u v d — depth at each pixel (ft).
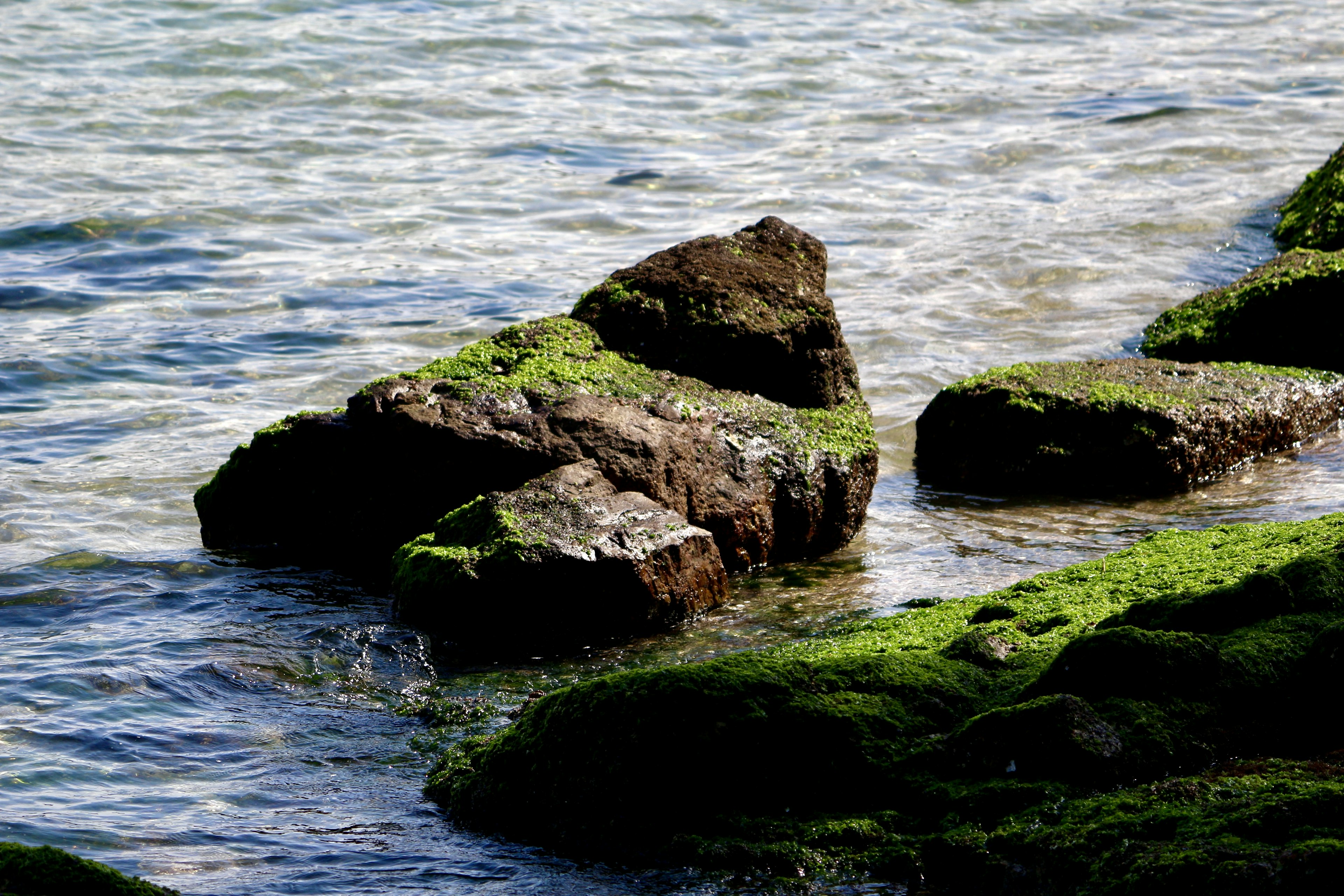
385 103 136.15
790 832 31.86
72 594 52.34
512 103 138.10
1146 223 104.88
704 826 32.30
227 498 58.34
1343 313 75.46
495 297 92.63
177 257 98.32
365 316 88.99
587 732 33.37
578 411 55.88
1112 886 27.27
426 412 55.67
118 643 47.39
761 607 51.90
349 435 56.59
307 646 47.78
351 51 149.79
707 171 120.98
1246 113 133.90
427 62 148.97
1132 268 95.96
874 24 171.42
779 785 32.73
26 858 27.25
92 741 39.75
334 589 54.08
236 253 99.66
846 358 64.69
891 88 146.82
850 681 34.94
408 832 34.58
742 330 61.31
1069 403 65.67
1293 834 27.32
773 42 162.71
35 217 103.24
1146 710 32.48
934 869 30.27
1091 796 30.66
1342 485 62.34
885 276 96.27
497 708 42.60
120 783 37.37
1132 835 28.45
